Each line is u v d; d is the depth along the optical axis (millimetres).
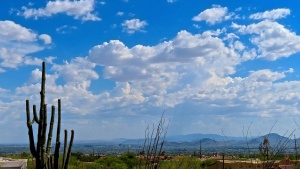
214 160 36781
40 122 8586
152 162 8664
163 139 8797
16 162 14859
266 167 9141
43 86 8680
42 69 8727
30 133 8664
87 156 64750
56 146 8836
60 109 9086
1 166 14484
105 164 49688
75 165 44469
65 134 9266
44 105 8625
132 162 47219
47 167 8711
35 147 8766
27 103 8695
